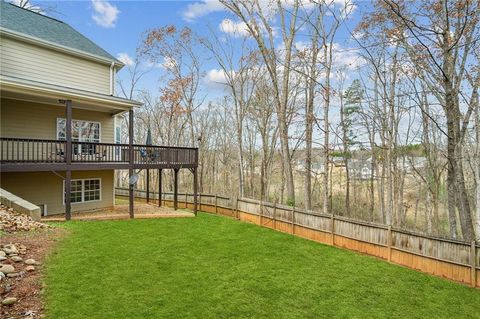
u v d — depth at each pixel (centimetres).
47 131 1236
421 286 695
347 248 970
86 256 693
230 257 812
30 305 463
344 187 3344
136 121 3653
